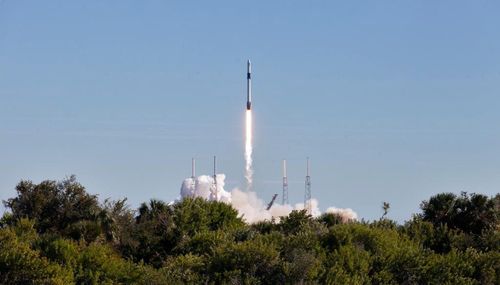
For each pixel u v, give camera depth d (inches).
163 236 5196.9
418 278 4594.0
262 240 4751.5
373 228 5083.7
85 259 4156.0
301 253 4392.2
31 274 3929.6
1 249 4089.6
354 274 4407.0
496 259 4837.6
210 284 4178.2
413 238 5236.2
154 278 4114.2
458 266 4741.6
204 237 5034.5
